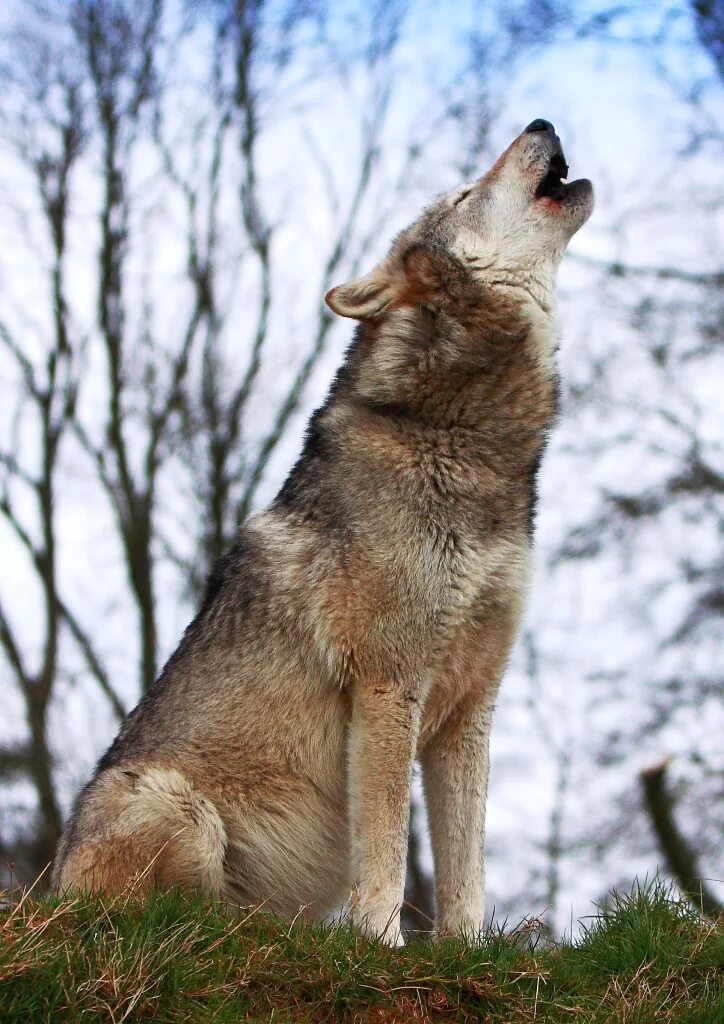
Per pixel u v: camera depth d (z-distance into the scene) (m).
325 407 7.85
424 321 7.55
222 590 7.75
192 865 7.06
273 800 7.32
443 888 7.43
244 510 21.72
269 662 7.34
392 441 7.33
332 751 7.34
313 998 5.88
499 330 7.54
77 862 7.19
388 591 7.08
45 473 22.06
